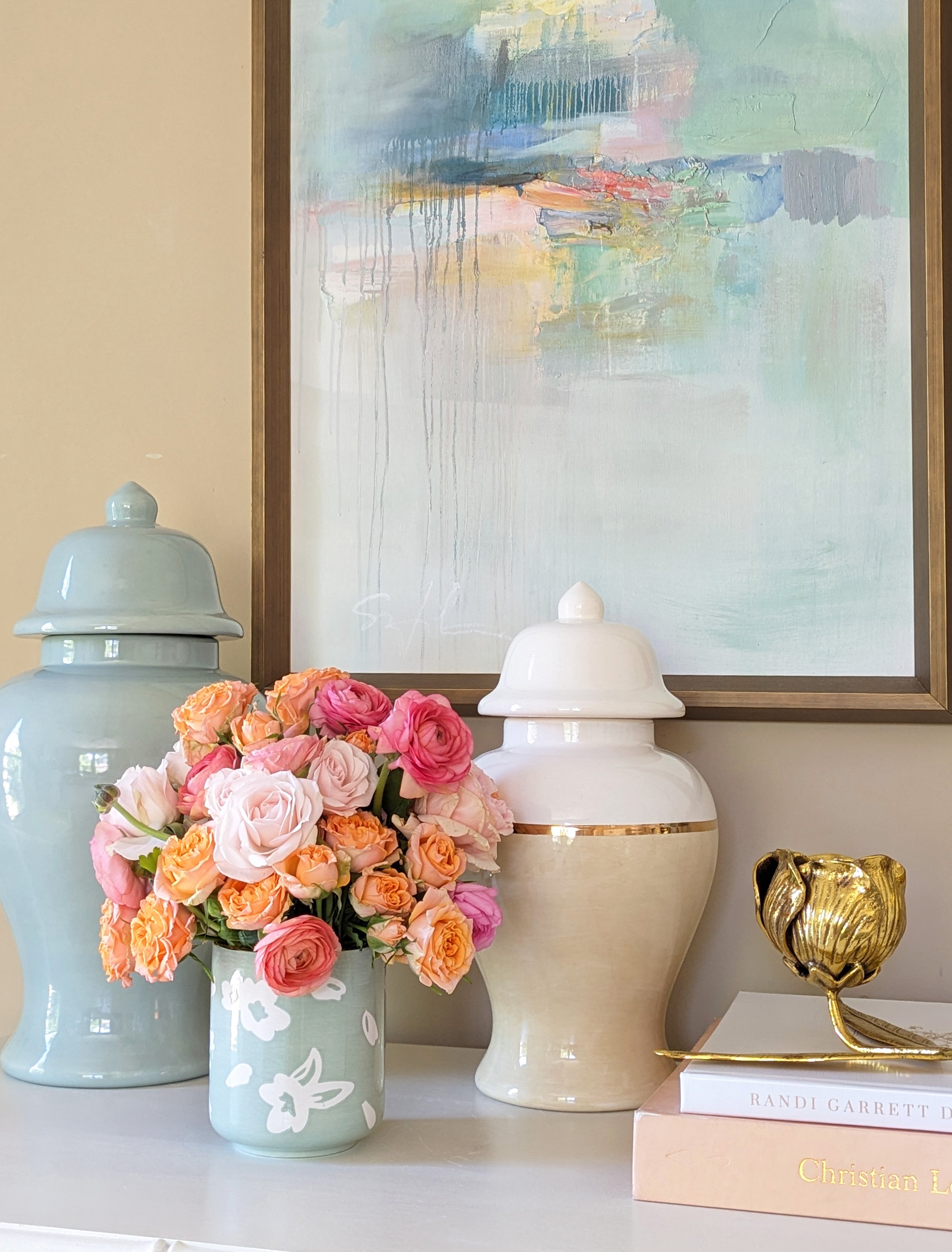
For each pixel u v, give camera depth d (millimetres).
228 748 720
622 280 946
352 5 1006
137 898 715
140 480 1068
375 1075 722
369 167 999
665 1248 578
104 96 1094
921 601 882
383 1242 588
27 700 851
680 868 776
